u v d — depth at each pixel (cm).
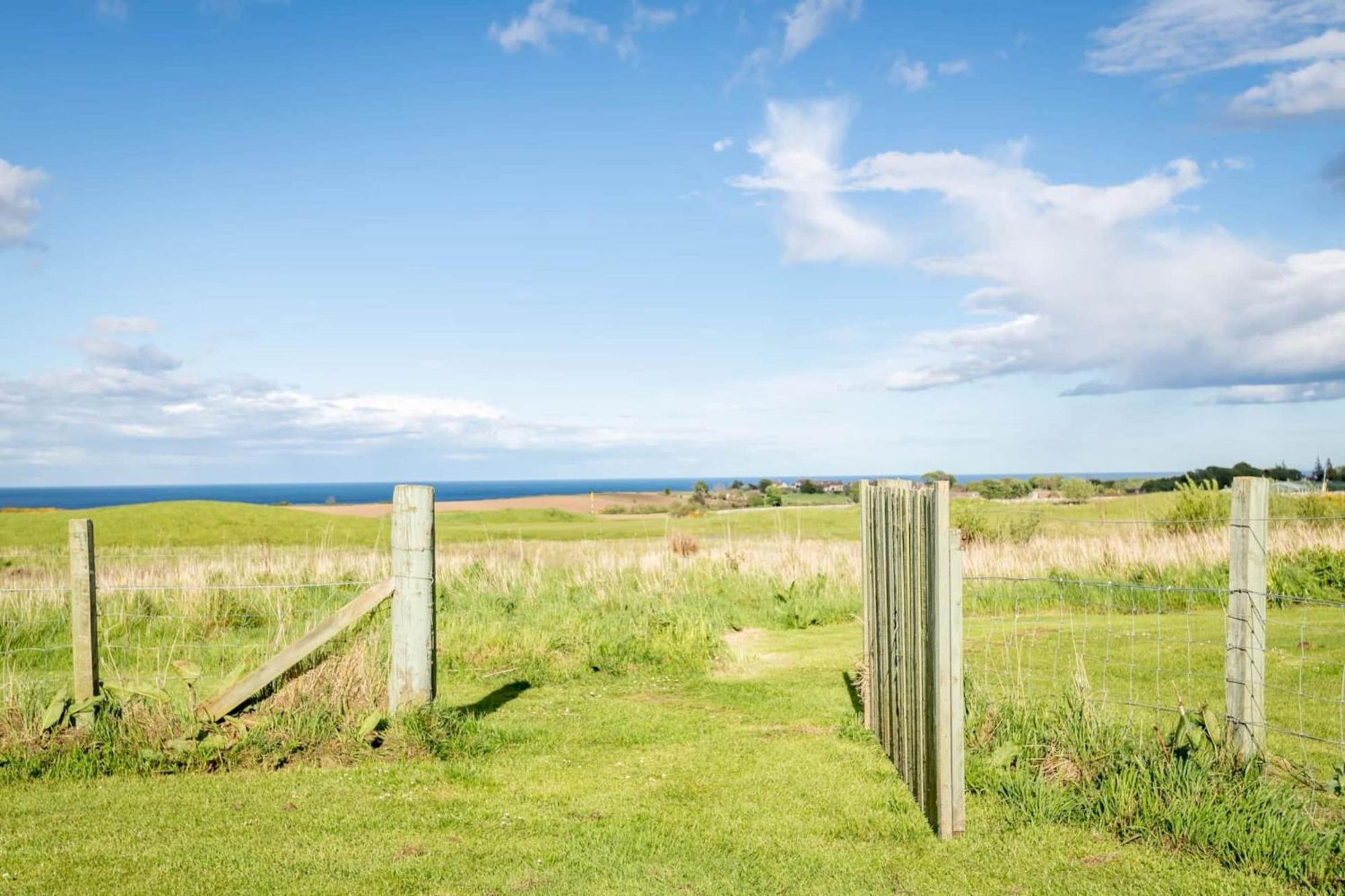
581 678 934
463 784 576
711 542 2078
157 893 414
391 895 412
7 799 544
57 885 423
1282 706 688
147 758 594
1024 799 501
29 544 2770
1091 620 1132
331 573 1412
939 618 464
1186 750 506
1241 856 428
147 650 986
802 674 931
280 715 644
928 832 480
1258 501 497
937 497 464
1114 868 427
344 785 571
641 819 510
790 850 462
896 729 584
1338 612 1083
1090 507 2047
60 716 612
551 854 459
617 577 1553
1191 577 1307
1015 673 811
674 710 782
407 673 660
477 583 1484
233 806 532
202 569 1420
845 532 3020
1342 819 448
